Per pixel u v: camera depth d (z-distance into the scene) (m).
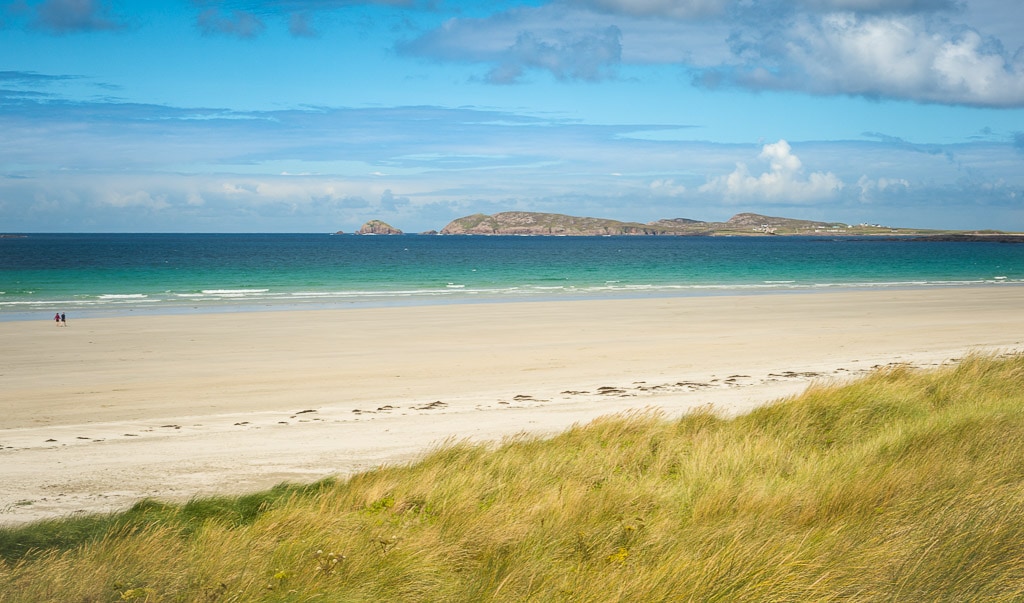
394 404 16.42
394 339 26.77
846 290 53.78
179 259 103.69
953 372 15.13
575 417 14.83
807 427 11.27
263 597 4.92
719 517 6.44
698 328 30.02
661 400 16.44
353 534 6.34
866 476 6.97
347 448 12.35
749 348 24.88
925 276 73.81
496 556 5.56
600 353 23.81
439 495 7.80
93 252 126.44
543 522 6.35
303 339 26.66
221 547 6.03
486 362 22.16
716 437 10.22
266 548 6.03
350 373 20.33
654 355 23.45
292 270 79.38
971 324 31.72
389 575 5.20
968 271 83.06
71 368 20.92
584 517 6.66
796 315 34.84
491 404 16.33
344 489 8.64
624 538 5.98
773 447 9.34
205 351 23.94
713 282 63.16
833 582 4.51
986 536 4.94
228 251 138.62
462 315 34.34
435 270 81.69
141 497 9.49
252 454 11.97
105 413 15.57
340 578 5.21
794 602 4.33
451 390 18.09
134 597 4.96
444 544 5.89
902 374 15.33
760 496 6.81
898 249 167.88
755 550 5.02
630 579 4.77
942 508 5.74
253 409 15.97
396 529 6.61
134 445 12.67
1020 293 49.31
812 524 6.02
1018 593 4.32
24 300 42.78
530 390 18.03
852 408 12.04
